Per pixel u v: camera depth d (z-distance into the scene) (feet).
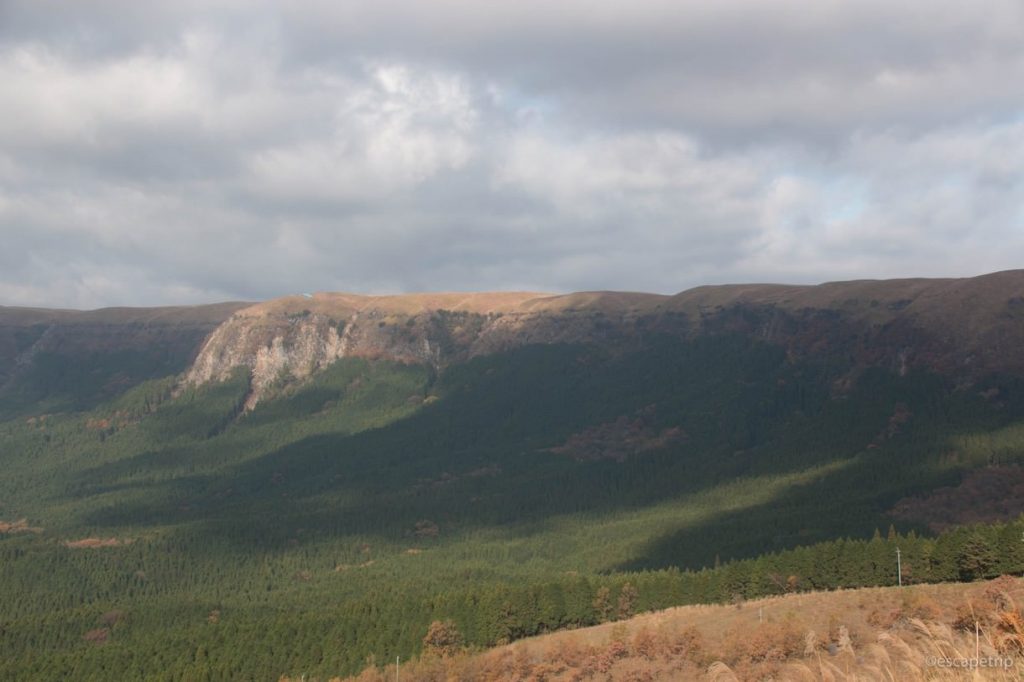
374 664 429.79
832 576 451.12
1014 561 403.54
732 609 395.55
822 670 124.57
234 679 444.55
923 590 348.18
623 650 360.28
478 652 423.23
